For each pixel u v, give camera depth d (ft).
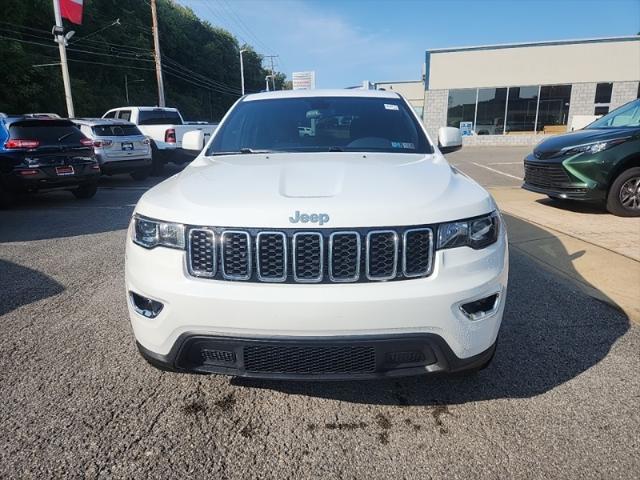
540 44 85.76
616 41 83.71
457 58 89.10
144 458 7.36
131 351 10.68
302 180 8.30
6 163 28.04
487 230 7.82
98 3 157.89
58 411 8.49
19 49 92.94
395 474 7.04
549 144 24.80
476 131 91.25
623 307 12.82
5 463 7.20
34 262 17.49
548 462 7.22
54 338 11.30
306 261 7.18
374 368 7.31
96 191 36.22
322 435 7.91
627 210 23.18
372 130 11.68
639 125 23.17
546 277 15.19
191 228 7.41
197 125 51.19
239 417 8.39
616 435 7.78
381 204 7.36
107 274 16.07
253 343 7.18
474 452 7.47
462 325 7.38
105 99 135.85
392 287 7.13
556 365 9.94
